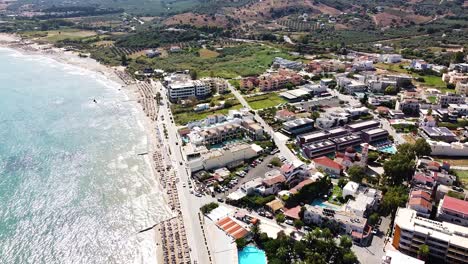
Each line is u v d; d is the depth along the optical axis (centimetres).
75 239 13775
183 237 13325
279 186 15875
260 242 12962
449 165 16912
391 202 14225
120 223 14512
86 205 15625
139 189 16675
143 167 18562
